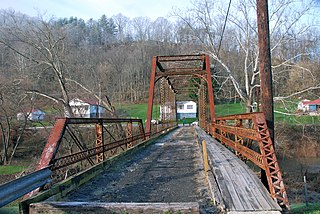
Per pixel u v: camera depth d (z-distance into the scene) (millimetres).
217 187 5297
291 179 19641
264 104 5820
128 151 11438
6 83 23109
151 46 67688
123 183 6582
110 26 86500
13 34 24594
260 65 5918
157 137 20422
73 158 6539
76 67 30328
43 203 4156
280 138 31797
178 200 5129
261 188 5066
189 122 65250
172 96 42969
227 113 47219
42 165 5047
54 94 26453
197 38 28766
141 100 60469
